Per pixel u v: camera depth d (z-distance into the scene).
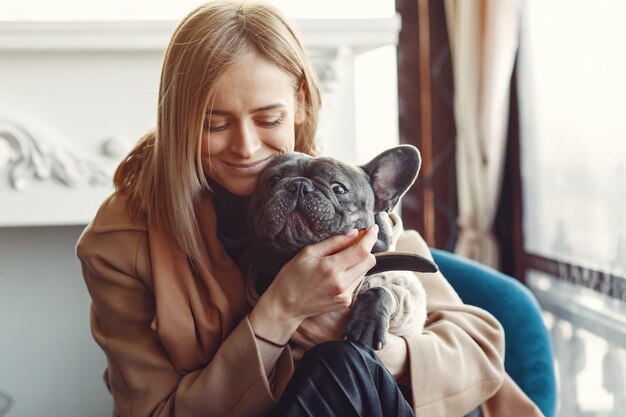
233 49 1.09
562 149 2.13
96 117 1.99
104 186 2.01
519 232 2.46
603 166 1.88
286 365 1.11
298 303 1.06
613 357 1.83
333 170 1.05
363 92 2.50
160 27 1.94
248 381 1.08
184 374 1.18
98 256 1.23
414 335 1.18
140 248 1.21
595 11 1.88
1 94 1.95
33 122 1.97
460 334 1.25
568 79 2.06
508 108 2.45
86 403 2.17
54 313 2.13
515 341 1.52
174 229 1.17
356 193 1.05
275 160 1.10
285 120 1.14
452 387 1.18
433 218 2.60
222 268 1.20
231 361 1.08
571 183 2.07
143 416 1.17
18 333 2.12
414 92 2.55
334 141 2.06
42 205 1.99
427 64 2.54
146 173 1.25
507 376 1.33
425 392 1.15
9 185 1.97
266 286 1.16
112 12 2.27
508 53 2.30
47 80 1.96
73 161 1.99
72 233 2.11
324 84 2.02
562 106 2.11
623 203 1.78
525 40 2.35
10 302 2.11
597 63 1.88
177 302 1.17
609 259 1.85
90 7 2.26
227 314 1.16
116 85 1.98
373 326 1.06
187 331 1.16
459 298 1.47
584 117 1.97
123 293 1.22
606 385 1.88
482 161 2.40
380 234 1.13
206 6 1.17
